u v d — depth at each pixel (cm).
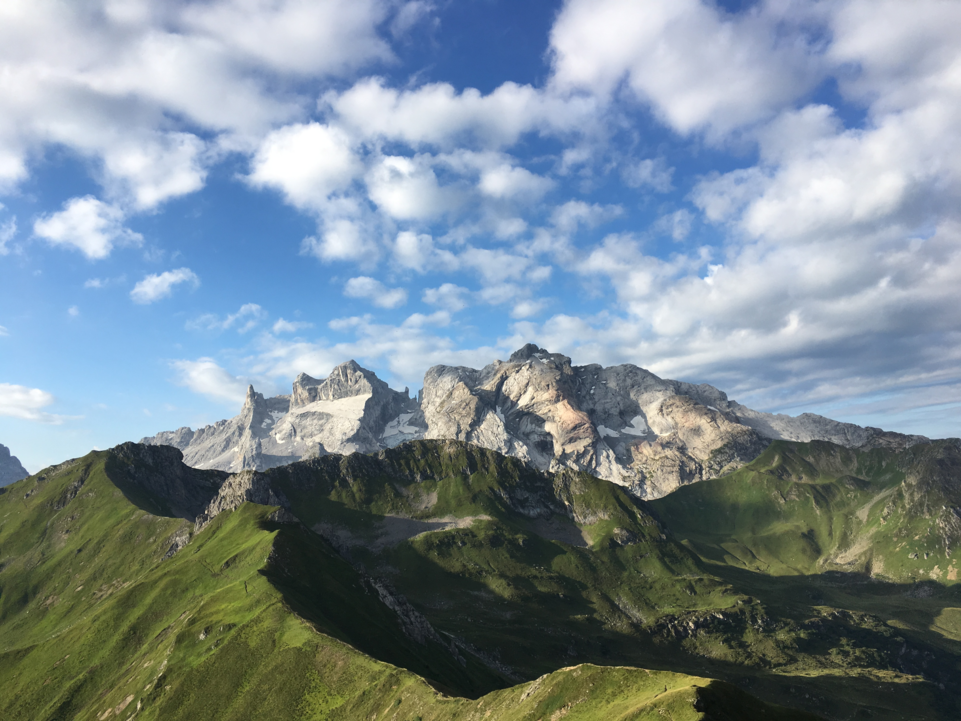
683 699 7688
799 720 7844
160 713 13912
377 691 12419
